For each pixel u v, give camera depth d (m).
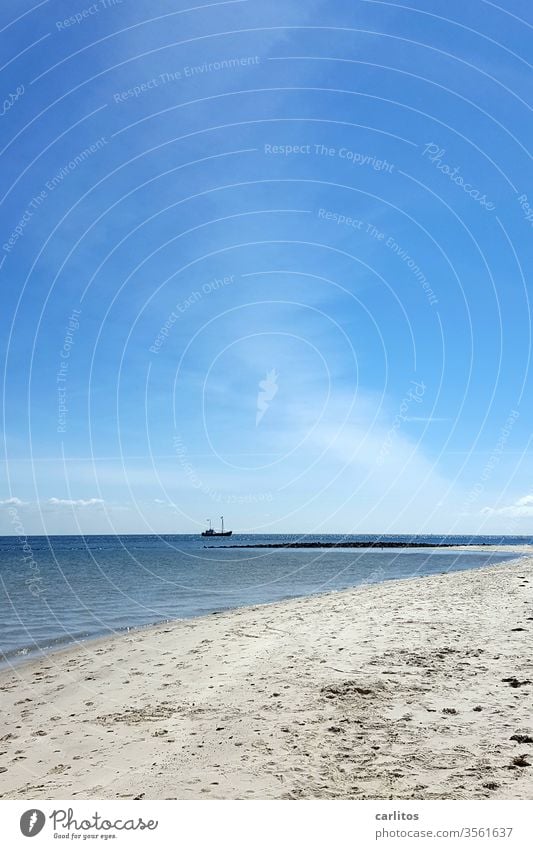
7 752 6.31
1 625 15.78
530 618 11.45
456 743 5.39
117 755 5.82
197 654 10.52
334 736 5.70
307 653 9.45
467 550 74.75
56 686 9.27
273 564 45.72
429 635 10.24
